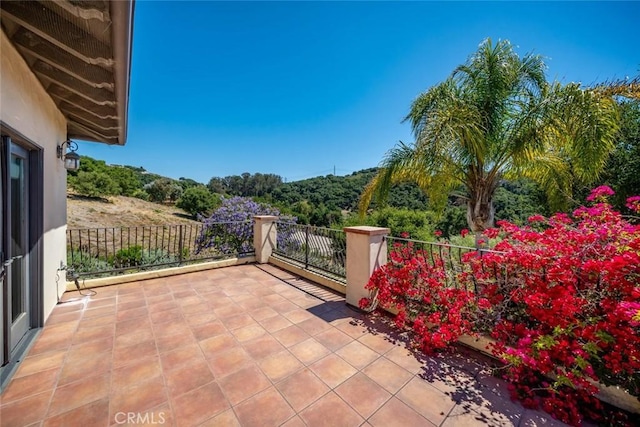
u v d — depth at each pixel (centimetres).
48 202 297
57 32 170
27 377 199
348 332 273
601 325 165
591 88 371
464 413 169
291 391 188
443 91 461
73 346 243
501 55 427
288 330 277
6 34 190
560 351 176
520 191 688
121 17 148
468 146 424
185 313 315
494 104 432
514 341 212
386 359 228
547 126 390
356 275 332
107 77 224
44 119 278
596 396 178
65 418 162
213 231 631
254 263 550
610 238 194
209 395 184
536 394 185
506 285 226
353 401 179
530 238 229
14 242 240
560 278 192
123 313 313
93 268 435
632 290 157
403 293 287
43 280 276
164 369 212
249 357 229
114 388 189
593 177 396
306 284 421
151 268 473
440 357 231
